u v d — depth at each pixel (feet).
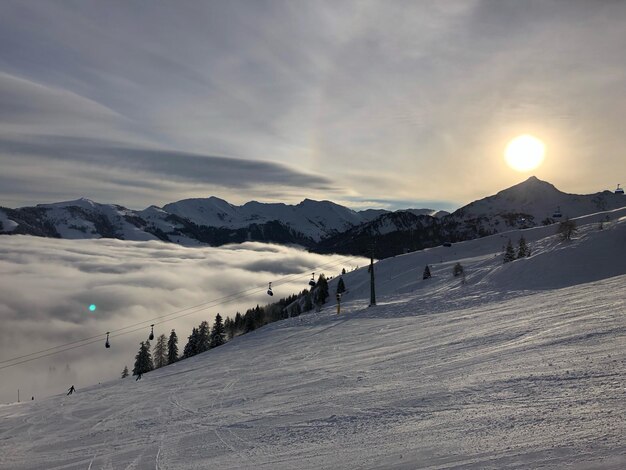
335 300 301.63
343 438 29.37
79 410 66.33
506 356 44.91
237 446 32.35
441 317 98.43
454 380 39.58
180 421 45.34
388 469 21.85
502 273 140.05
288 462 26.40
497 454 20.63
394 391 40.24
